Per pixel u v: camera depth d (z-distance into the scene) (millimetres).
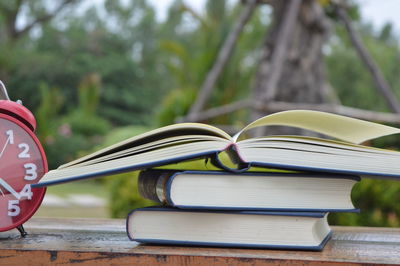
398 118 3518
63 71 23047
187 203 716
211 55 7617
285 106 3219
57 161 12484
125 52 25797
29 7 22875
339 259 682
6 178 820
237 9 10781
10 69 19953
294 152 727
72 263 718
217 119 7133
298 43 3875
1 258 728
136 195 2857
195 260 695
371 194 2496
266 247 738
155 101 25562
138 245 769
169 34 28016
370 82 16688
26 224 1051
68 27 25953
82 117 15875
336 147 738
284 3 3816
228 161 1100
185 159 716
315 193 742
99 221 1110
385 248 783
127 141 737
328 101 5309
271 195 733
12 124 829
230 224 743
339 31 10141
